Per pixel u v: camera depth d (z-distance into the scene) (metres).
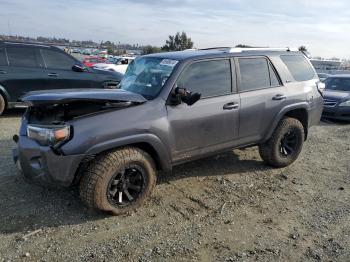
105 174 3.88
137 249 3.52
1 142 6.77
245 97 5.13
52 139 3.71
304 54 6.32
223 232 3.89
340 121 10.94
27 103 3.94
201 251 3.53
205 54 4.84
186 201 4.59
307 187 5.24
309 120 6.14
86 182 3.89
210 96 4.79
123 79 5.29
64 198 4.49
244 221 4.15
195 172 5.59
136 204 4.22
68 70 9.66
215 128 4.82
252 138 5.34
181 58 4.70
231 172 5.67
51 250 3.45
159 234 3.80
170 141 4.38
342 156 6.92
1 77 8.88
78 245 3.55
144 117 4.14
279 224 4.12
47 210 4.19
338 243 3.76
